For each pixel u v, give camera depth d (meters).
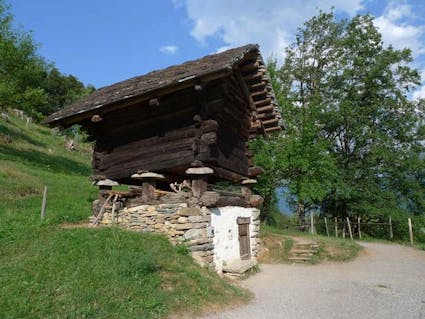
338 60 27.84
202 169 9.14
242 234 11.61
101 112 9.98
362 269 11.95
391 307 7.12
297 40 28.73
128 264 7.00
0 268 6.55
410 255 15.35
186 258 8.39
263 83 11.00
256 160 18.38
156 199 9.89
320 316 6.48
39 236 8.37
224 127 10.66
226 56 9.30
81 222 12.80
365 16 28.06
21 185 15.91
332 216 28.86
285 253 13.91
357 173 27.44
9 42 21.86
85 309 5.51
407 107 27.16
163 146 9.93
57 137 36.19
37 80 24.38
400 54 27.08
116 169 10.78
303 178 19.47
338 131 28.75
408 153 26.28
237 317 6.23
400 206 26.81
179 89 8.87
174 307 6.15
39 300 5.62
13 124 33.22
